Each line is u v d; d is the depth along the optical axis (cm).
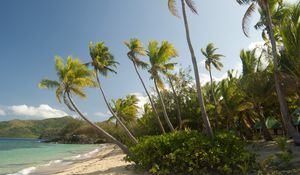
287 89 2150
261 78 2569
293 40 1920
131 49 2717
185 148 1313
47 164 2762
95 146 7669
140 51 2717
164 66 2736
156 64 2633
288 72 2084
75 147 7019
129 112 4728
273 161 1317
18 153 4522
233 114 3359
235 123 4012
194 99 3606
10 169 2364
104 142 9725
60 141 11138
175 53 2628
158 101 3747
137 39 2730
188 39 1566
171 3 1742
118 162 2308
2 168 2445
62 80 2177
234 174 1229
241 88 2814
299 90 2105
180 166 1305
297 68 1927
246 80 2697
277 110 3228
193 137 1412
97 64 2631
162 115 3672
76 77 2220
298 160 1306
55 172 2019
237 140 1373
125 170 1647
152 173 1393
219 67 3706
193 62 1545
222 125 3931
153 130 3753
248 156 1255
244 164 1234
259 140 3139
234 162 1235
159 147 1388
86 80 2216
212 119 3672
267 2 1878
